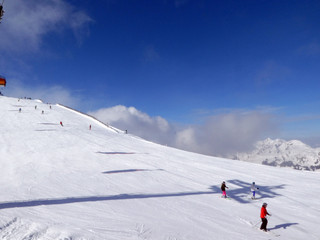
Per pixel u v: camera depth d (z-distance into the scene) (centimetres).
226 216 1254
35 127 3953
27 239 748
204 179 2098
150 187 1662
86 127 4925
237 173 2502
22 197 1185
